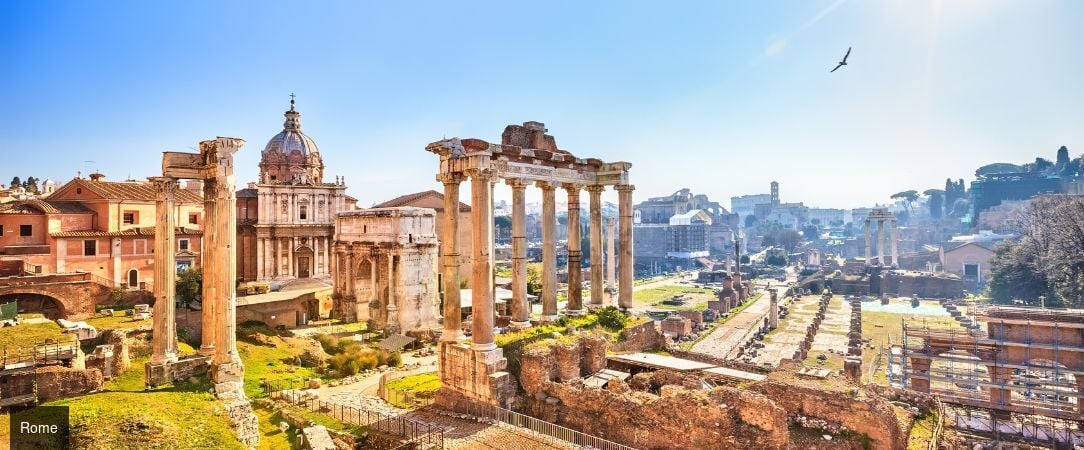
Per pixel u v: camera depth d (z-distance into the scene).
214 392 33.09
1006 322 48.28
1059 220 108.44
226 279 34.38
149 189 79.31
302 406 37.62
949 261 167.75
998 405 44.22
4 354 34.56
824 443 27.25
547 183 43.56
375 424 32.62
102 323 54.12
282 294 76.88
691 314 105.94
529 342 36.47
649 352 43.47
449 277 36.31
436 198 110.31
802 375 31.80
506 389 33.22
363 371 50.28
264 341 58.81
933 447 28.05
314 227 95.75
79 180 73.50
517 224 41.16
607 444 28.52
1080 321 45.78
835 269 193.25
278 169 101.31
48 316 57.44
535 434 29.59
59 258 66.31
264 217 92.31
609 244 110.75
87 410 24.95
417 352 60.75
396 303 72.19
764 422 26.30
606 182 46.81
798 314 121.88
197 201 82.56
